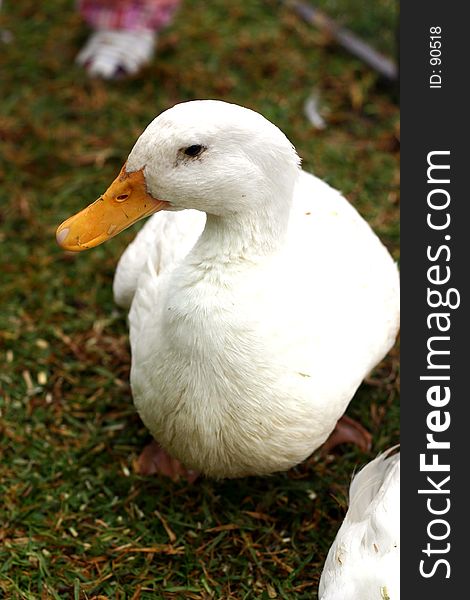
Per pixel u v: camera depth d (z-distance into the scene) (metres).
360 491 1.20
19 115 1.67
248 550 1.27
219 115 1.11
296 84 1.75
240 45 1.83
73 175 1.60
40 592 1.24
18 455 1.33
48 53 1.79
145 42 1.76
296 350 1.17
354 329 1.21
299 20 1.90
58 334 1.44
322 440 1.22
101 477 1.32
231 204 1.13
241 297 1.15
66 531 1.28
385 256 1.28
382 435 1.36
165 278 1.22
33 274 1.49
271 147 1.12
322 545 1.27
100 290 1.48
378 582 1.12
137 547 1.27
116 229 1.15
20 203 1.56
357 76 1.77
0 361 1.41
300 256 1.20
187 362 1.17
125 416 1.37
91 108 1.69
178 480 1.31
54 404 1.38
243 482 1.31
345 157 1.63
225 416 1.18
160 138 1.11
